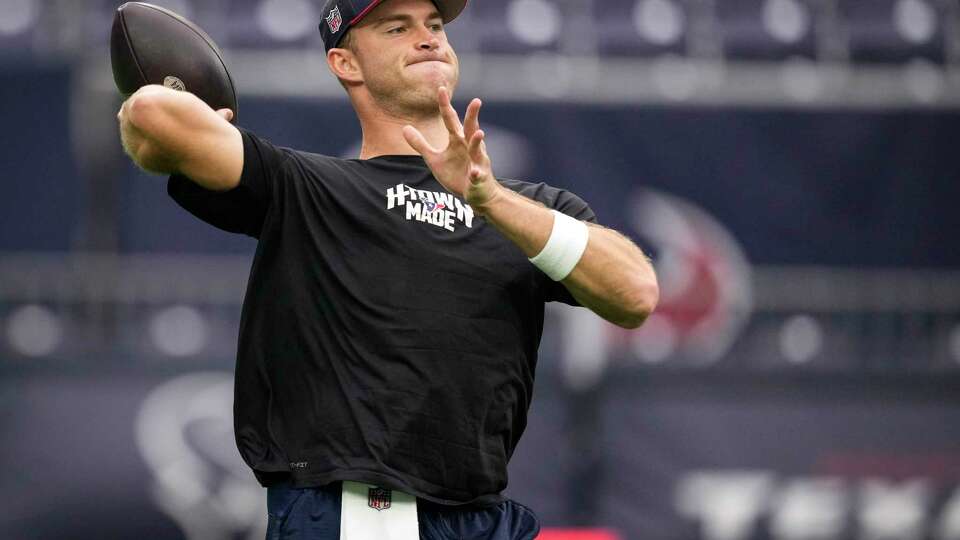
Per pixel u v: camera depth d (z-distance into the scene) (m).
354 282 12.80
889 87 36.16
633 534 29.58
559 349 30.78
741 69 35.97
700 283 34.34
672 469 30.09
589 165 34.75
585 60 35.59
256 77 34.66
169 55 13.40
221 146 12.48
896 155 35.69
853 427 30.52
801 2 36.72
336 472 12.49
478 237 13.19
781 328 33.94
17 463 29.05
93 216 33.72
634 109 34.94
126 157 33.91
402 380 12.65
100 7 35.56
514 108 34.84
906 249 35.16
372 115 13.82
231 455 29.50
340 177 13.19
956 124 35.88
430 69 13.66
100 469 29.09
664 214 34.75
